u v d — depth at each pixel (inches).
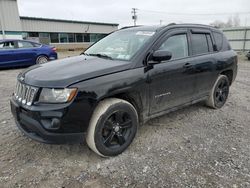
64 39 1382.9
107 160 118.2
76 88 104.0
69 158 119.6
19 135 143.3
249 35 885.2
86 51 164.7
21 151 125.3
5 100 219.9
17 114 116.6
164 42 140.6
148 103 133.3
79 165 113.9
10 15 976.9
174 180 102.9
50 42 1314.0
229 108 201.2
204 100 187.2
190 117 176.6
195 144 134.8
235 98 235.9
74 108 103.8
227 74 202.7
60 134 104.5
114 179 103.7
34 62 447.8
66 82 104.3
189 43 158.9
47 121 104.3
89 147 121.0
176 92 148.6
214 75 179.6
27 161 116.6
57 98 103.1
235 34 920.3
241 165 114.2
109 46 152.9
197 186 99.0
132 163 115.5
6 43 416.2
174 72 142.3
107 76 113.4
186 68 150.3
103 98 113.5
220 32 195.8
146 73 127.5
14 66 428.5
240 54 875.4
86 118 108.0
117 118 119.9
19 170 109.3
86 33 1494.8
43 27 1267.2
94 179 103.7
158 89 135.9
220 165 114.0
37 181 102.0
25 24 1197.7
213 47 180.7
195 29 166.9
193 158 120.1
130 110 123.1
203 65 164.4
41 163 115.1
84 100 105.7
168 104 146.7
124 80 117.9
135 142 135.9
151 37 137.6
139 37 143.6
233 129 156.9
